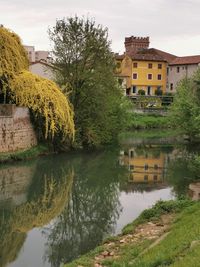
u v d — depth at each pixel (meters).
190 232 14.45
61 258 16.69
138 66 99.69
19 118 37.72
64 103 40.50
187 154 43.78
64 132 40.81
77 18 45.81
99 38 45.88
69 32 45.62
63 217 22.25
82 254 16.97
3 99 40.19
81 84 45.88
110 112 49.19
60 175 32.06
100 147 47.53
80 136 45.41
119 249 16.23
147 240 16.39
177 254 12.58
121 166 36.34
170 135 61.50
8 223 21.12
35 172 32.66
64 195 26.52
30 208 23.67
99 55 45.75
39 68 67.75
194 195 24.50
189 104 50.12
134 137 58.44
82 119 45.72
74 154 41.81
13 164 35.03
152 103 83.94
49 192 27.02
